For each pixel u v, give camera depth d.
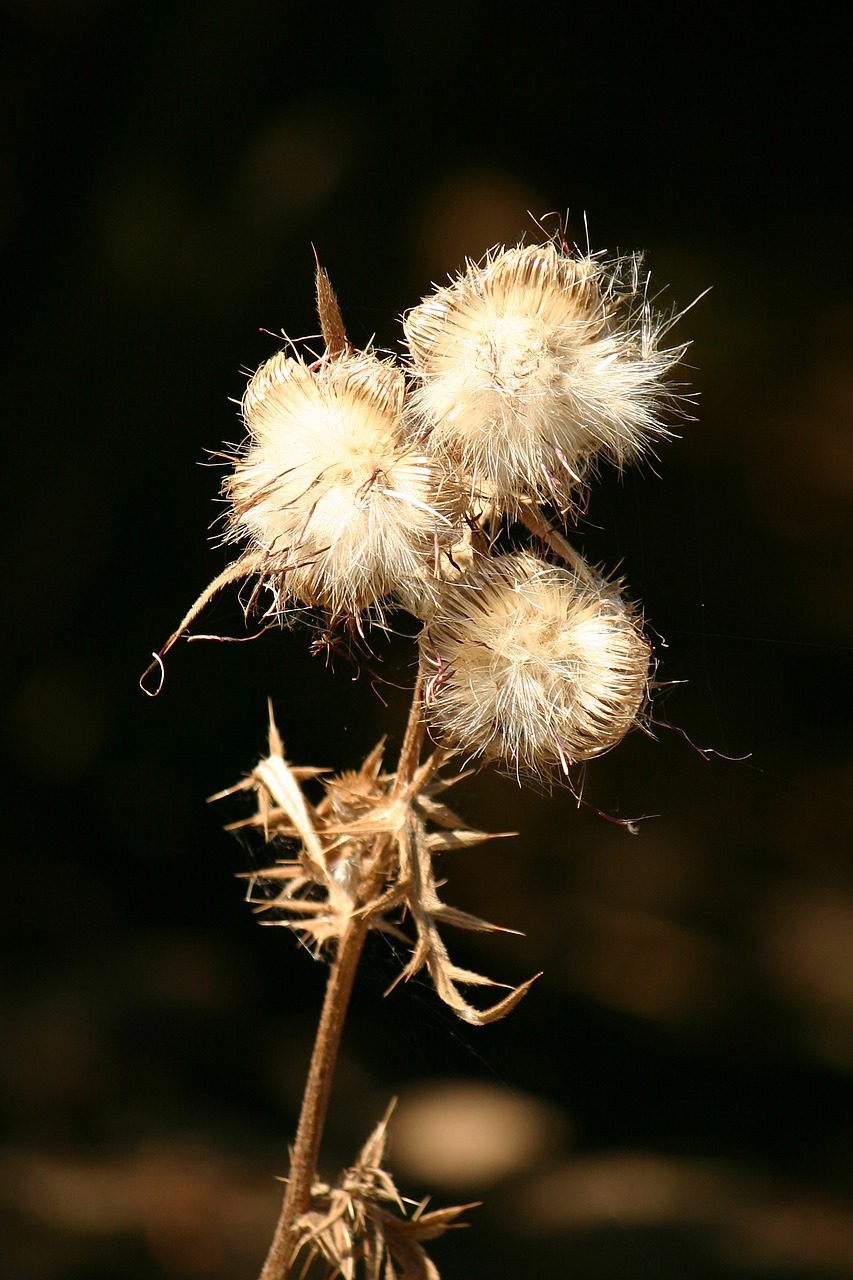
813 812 2.12
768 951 1.84
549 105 2.39
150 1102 1.36
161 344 1.75
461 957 1.77
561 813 2.10
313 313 1.78
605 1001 1.71
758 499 2.55
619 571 1.70
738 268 2.77
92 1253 1.08
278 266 1.78
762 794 2.14
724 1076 1.59
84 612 1.80
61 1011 1.47
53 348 1.77
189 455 1.76
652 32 2.47
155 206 1.78
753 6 2.51
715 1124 1.50
